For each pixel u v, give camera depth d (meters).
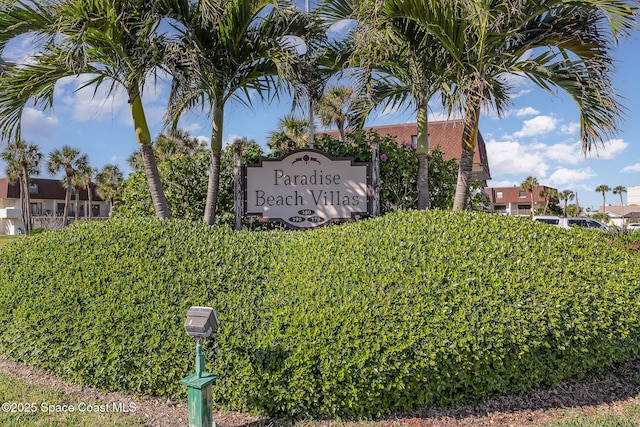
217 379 3.15
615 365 3.55
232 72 6.11
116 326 3.49
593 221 13.99
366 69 5.36
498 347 3.00
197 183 7.28
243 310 3.35
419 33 5.32
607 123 5.03
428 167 7.23
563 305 3.16
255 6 5.54
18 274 4.33
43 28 4.98
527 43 5.27
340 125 13.47
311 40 6.14
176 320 3.40
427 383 3.01
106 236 4.31
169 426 3.00
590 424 2.90
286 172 6.02
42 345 3.80
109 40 5.13
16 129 5.52
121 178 38.34
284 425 2.99
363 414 3.03
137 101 5.91
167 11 5.32
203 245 4.06
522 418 3.02
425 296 3.16
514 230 3.86
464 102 4.73
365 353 2.94
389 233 3.86
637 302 3.32
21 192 38.03
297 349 3.02
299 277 3.53
